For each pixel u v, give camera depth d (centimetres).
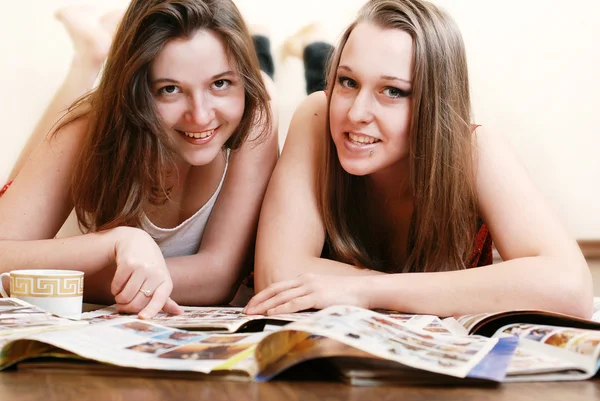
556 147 351
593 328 118
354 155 161
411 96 159
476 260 194
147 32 152
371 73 156
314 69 316
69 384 84
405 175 173
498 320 127
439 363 86
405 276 144
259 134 185
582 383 91
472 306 141
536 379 91
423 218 166
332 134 164
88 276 167
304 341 91
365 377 86
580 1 347
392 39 156
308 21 319
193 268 174
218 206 186
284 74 317
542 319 124
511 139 349
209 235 184
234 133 173
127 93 155
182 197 184
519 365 93
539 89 349
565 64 349
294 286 139
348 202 176
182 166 178
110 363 86
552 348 101
